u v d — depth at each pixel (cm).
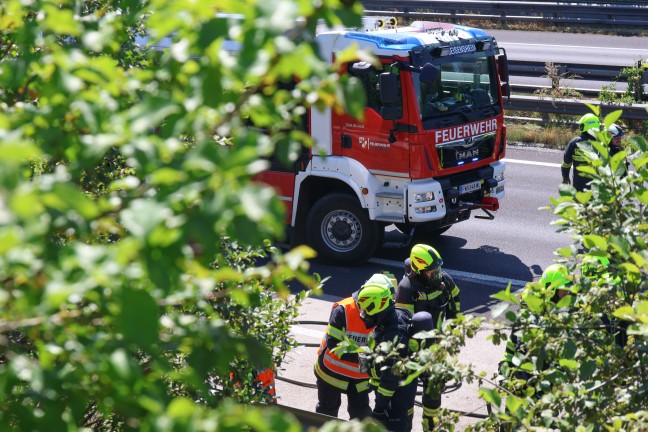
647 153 616
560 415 601
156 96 352
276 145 389
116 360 333
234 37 340
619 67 3666
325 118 2059
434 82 2016
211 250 363
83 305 466
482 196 2200
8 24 508
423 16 4909
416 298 1327
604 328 634
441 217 2039
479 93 2131
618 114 636
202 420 309
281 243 2320
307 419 910
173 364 637
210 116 374
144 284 349
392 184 2036
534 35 4759
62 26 419
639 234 633
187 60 397
